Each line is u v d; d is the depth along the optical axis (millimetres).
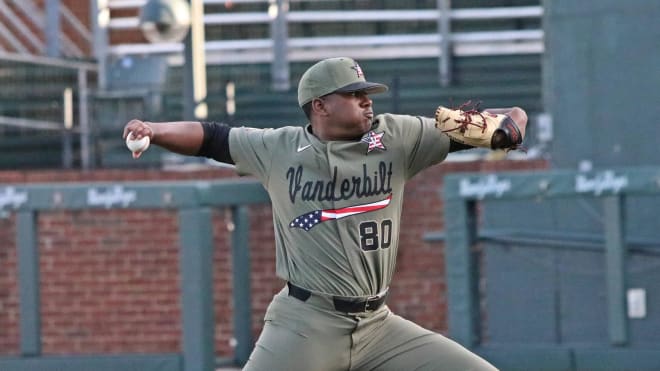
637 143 37906
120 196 32125
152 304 41469
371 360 18906
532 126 41469
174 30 37594
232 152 18828
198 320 31828
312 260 18328
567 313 35188
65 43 55594
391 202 18500
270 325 18703
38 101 44781
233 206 35344
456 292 32125
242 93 43750
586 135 38812
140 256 41469
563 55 39125
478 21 50375
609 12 38094
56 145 44438
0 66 47125
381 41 50594
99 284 41625
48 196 32344
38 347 32500
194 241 31859
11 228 40969
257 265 40844
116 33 52906
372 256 18391
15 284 41062
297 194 18375
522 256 35625
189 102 39906
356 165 18266
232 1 50562
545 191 31750
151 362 31922
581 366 32156
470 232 32156
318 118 18391
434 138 18594
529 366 32250
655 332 32781
